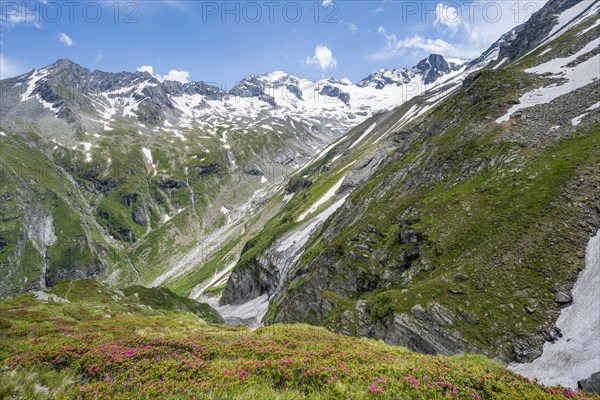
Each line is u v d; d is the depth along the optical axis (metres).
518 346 28.61
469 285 35.38
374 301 42.25
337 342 20.34
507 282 33.62
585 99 53.31
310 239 105.81
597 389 20.64
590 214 34.66
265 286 121.50
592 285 29.11
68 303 52.91
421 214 52.88
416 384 10.97
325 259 63.72
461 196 49.97
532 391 11.27
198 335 23.41
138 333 26.55
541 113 57.19
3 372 12.14
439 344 32.34
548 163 44.19
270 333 23.88
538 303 30.61
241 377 11.45
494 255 36.91
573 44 79.81
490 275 35.16
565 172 40.62
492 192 46.12
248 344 17.64
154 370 12.68
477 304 33.19
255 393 10.20
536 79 71.44
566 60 74.50
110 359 14.39
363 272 54.03
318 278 61.56
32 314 39.25
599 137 42.75
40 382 11.88
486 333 30.72
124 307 58.38
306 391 11.03
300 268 83.44
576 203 36.31
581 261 31.59
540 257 33.88
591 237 32.94
